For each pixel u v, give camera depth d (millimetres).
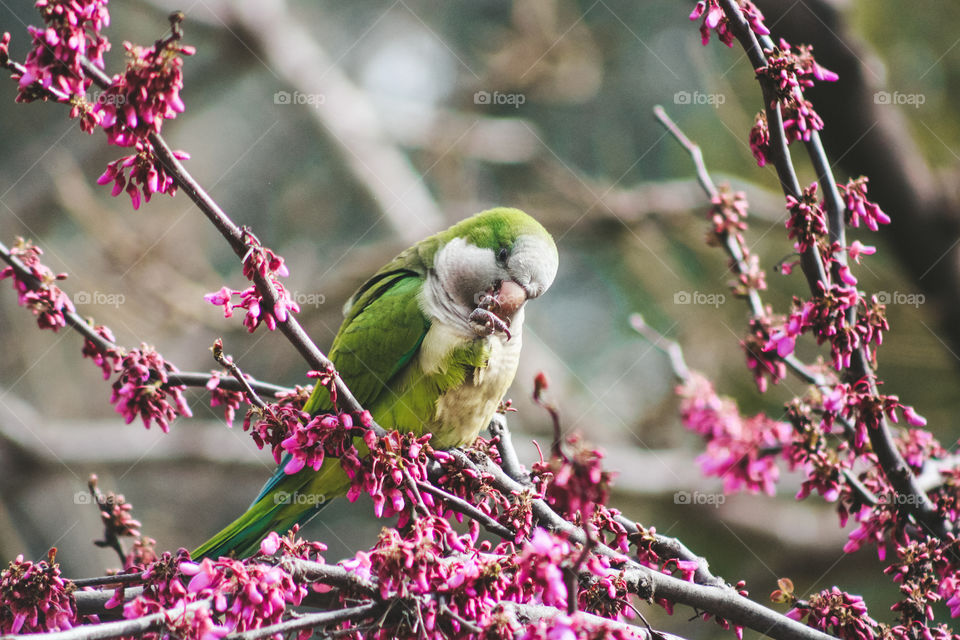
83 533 15547
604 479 3588
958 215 9805
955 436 10320
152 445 14523
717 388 11766
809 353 10914
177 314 13852
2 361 15727
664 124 7000
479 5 18516
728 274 12086
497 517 5059
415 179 17000
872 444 5570
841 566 12688
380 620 4203
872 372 5434
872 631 4953
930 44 10812
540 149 15734
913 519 5711
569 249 16516
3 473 14094
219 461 14586
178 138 18094
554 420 3486
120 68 17688
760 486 6730
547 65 15125
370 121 16453
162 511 16797
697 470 13273
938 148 10672
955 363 10094
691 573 5234
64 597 4531
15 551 14266
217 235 17562
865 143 9719
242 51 16422
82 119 4027
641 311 14367
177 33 3979
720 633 11562
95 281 13547
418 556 4242
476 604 4281
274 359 15547
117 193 4188
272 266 4523
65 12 3877
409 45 19016
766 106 5098
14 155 17031
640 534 5371
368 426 4766
